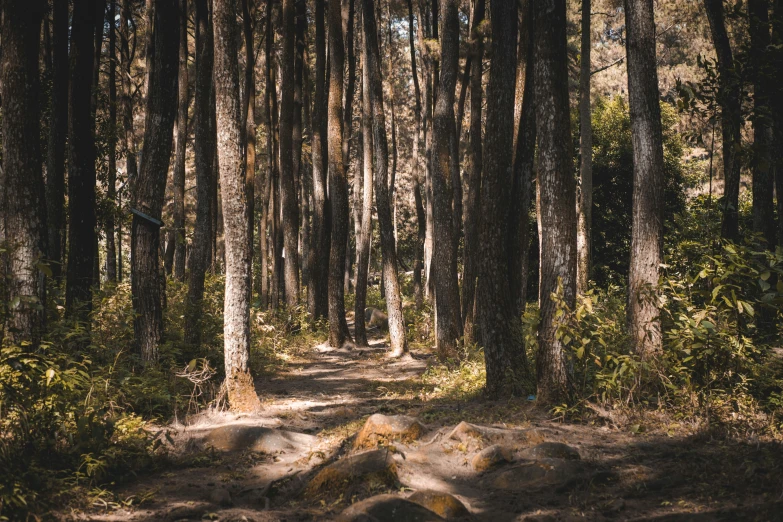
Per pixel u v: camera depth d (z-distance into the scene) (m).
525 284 11.63
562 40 7.75
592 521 4.46
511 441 6.10
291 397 10.43
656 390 7.46
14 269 7.00
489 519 4.66
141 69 25.62
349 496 5.04
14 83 7.20
